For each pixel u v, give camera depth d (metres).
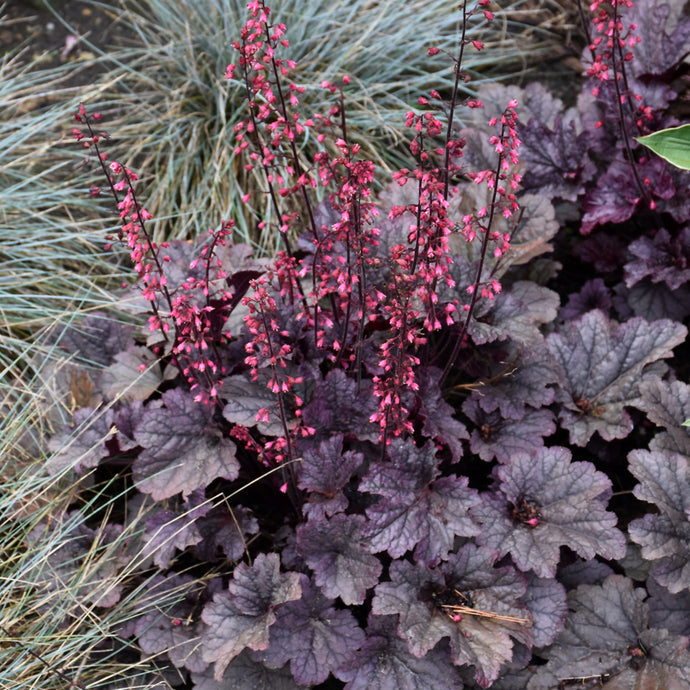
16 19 1.58
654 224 1.37
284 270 1.20
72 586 1.19
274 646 1.16
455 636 1.15
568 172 1.37
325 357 1.24
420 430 1.23
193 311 1.15
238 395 1.21
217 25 1.50
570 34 1.54
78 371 1.32
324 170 1.16
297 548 1.17
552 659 1.17
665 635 1.16
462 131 1.39
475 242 1.30
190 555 1.25
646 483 1.19
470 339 1.27
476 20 1.53
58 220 1.43
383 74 1.50
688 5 1.43
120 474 1.28
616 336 1.28
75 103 1.46
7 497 1.22
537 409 1.25
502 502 1.20
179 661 1.17
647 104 1.36
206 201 1.43
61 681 1.18
